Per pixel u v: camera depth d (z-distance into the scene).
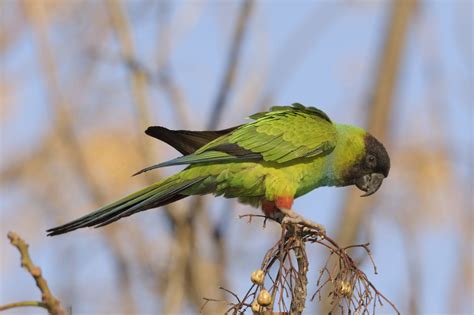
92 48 14.94
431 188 13.62
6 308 5.48
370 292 7.40
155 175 14.46
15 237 5.53
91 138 14.64
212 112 14.37
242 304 7.14
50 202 14.78
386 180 14.10
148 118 14.40
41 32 14.77
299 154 10.36
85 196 14.75
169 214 14.24
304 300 7.34
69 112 14.70
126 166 14.48
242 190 10.47
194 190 10.34
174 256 14.05
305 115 10.79
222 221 14.40
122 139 14.61
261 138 10.30
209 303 13.99
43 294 5.53
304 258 7.45
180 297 13.76
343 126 11.23
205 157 9.96
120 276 14.45
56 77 14.80
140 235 14.66
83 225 8.85
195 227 14.21
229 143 10.17
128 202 9.54
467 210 13.27
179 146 10.39
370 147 11.17
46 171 14.86
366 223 14.46
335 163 10.98
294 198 10.88
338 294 7.40
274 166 10.35
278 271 7.35
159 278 14.52
